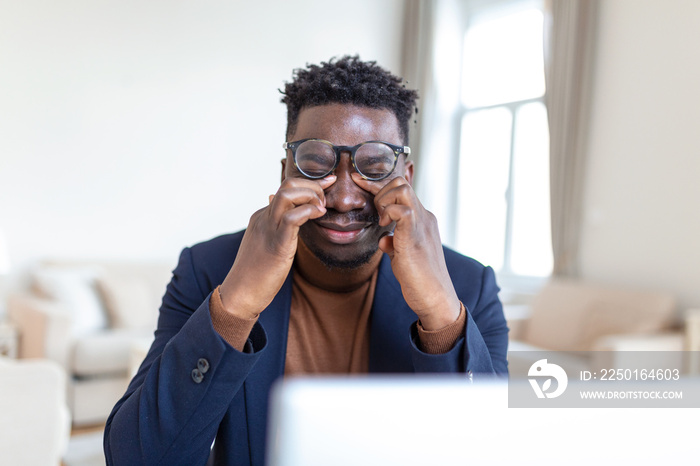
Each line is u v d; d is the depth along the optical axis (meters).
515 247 5.42
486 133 5.80
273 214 0.65
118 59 4.58
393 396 0.27
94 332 3.62
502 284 5.44
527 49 5.50
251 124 5.25
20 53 4.16
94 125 4.48
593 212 4.41
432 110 5.89
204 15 5.00
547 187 5.21
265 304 0.67
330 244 0.77
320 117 0.76
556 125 4.57
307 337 0.87
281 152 5.41
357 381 0.27
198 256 0.90
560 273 4.55
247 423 0.81
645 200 4.11
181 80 4.89
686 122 3.89
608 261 4.31
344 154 0.74
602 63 4.39
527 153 5.36
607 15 4.37
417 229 0.68
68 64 4.35
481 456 0.27
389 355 0.84
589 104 4.46
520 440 0.28
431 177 5.91
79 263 4.23
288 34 5.46
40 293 3.73
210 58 5.03
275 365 0.83
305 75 0.82
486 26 5.86
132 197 4.65
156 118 4.77
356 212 0.75
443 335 0.70
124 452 0.68
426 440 0.27
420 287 0.69
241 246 0.68
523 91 5.51
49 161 4.29
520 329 4.10
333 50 5.73
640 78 4.16
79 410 3.20
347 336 0.88
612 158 4.30
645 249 4.09
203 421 0.67
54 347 3.19
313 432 0.26
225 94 5.11
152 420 0.67
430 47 5.89
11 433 1.36
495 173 5.71
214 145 5.06
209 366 0.65
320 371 0.87
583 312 3.81
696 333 3.31
